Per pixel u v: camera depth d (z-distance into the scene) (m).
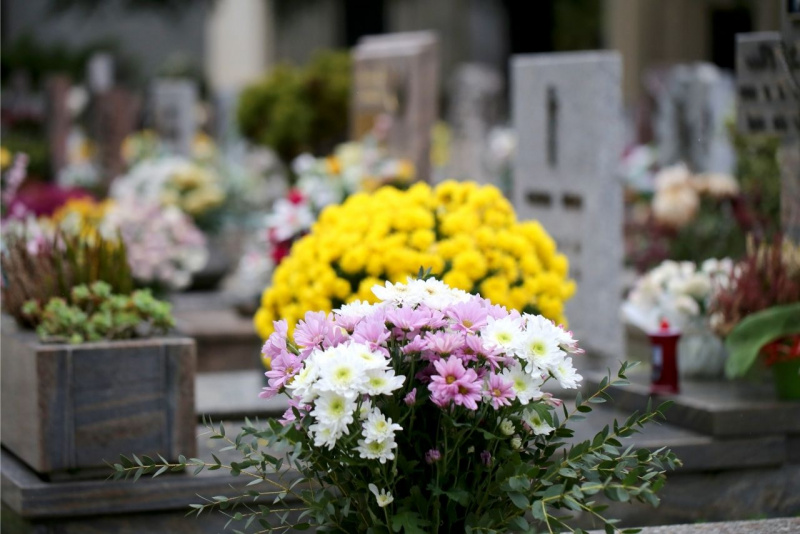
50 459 5.32
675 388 6.55
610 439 3.58
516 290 6.22
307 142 16.92
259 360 7.75
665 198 11.20
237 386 7.78
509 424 3.47
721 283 6.83
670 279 7.12
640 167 16.39
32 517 5.29
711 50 30.31
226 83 29.86
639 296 7.17
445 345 3.43
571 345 3.56
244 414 6.96
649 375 7.12
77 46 40.06
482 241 6.25
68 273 6.14
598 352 8.45
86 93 33.31
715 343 6.85
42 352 5.30
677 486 6.02
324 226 6.56
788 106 6.71
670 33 29.81
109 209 10.98
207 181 16.38
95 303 5.88
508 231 6.43
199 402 7.18
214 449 5.87
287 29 40.56
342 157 10.79
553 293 6.31
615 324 8.48
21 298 6.07
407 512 3.42
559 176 8.88
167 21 39.97
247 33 29.73
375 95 12.07
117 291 6.23
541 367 3.44
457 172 19.78
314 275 6.28
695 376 6.93
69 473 5.36
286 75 17.08
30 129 27.39
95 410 5.36
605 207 8.45
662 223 11.12
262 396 3.57
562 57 8.80
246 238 16.47
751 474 6.12
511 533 4.29
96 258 6.22
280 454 5.62
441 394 3.34
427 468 3.52
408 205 6.32
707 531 4.21
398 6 40.84
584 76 8.52
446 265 6.18
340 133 16.95
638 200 16.00
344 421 3.30
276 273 6.60
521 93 9.31
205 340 10.05
